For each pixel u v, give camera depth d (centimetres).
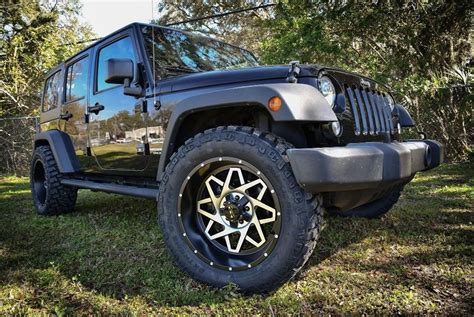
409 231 303
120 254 273
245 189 212
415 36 734
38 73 1271
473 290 200
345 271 232
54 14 1343
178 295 202
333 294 200
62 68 427
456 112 718
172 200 229
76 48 1348
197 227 232
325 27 771
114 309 189
